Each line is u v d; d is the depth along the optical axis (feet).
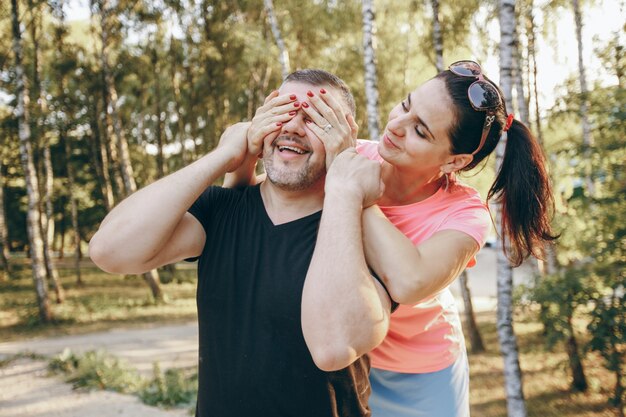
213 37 60.29
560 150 22.77
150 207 4.52
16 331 47.98
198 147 80.94
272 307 4.42
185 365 35.76
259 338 4.44
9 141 74.49
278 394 4.38
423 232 5.37
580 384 31.01
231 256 4.72
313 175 4.73
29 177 51.11
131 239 4.46
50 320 51.44
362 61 48.55
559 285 22.72
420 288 4.33
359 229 4.38
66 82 65.87
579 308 24.09
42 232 88.17
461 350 6.64
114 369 29.27
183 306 62.44
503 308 22.17
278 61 46.14
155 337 45.75
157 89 75.31
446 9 37.40
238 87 66.18
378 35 49.16
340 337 4.03
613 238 21.30
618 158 21.53
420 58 51.11
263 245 4.68
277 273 4.51
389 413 6.43
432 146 4.99
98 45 69.67
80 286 77.51
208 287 4.75
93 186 106.52
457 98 4.85
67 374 30.04
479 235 5.06
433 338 6.20
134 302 62.90
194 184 4.67
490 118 4.98
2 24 57.41
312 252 4.58
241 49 59.26
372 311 4.11
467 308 44.42
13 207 116.06
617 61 22.50
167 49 68.80
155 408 24.25
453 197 5.56
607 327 21.67
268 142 4.86
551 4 39.93
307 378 4.36
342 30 46.39
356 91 49.42
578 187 21.74
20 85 50.44
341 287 4.08
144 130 93.30
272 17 37.99
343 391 4.50
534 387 32.32
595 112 21.65
